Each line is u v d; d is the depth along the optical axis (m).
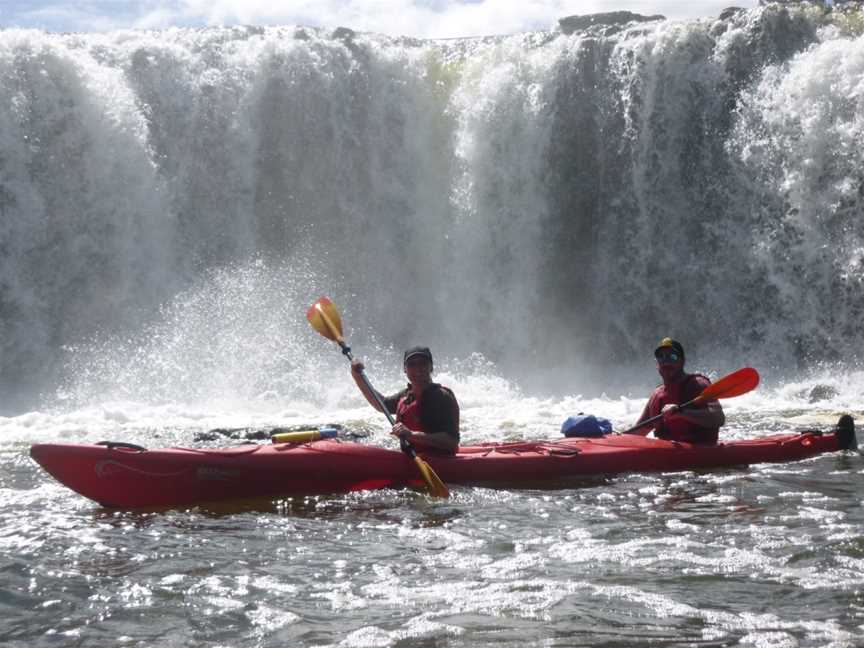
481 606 16.38
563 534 21.03
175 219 67.94
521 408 51.91
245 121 69.94
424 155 73.50
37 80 64.12
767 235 66.19
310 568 18.66
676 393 29.06
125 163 65.81
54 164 64.38
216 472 24.25
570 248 72.50
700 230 69.19
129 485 23.81
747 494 24.83
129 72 67.88
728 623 15.40
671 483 26.25
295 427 42.06
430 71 73.75
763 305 66.94
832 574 17.84
